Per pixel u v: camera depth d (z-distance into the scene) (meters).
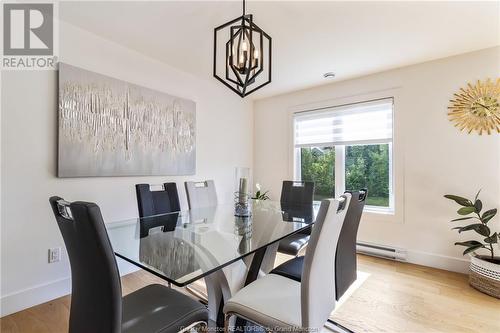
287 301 1.23
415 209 2.87
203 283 2.40
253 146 4.32
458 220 2.45
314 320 1.09
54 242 2.10
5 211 1.88
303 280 1.06
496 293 2.11
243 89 1.59
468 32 2.22
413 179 2.88
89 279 0.93
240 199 2.23
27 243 1.97
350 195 1.37
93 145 2.31
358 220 1.79
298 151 3.92
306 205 2.84
